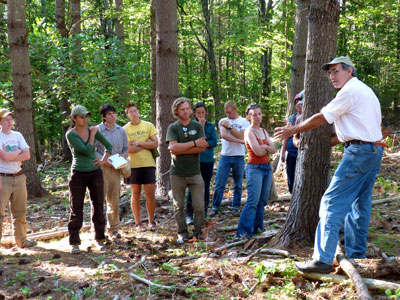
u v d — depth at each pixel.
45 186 10.09
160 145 7.93
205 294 3.48
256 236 4.92
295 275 3.60
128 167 5.50
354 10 11.80
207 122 6.35
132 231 5.88
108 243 5.29
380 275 3.43
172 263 4.33
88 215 7.08
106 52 11.70
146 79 13.82
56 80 11.05
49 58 11.23
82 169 4.98
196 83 20.75
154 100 10.76
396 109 20.84
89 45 11.95
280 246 4.38
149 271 4.14
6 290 3.85
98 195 5.14
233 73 25.77
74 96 11.00
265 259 4.09
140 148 5.88
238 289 3.51
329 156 4.30
